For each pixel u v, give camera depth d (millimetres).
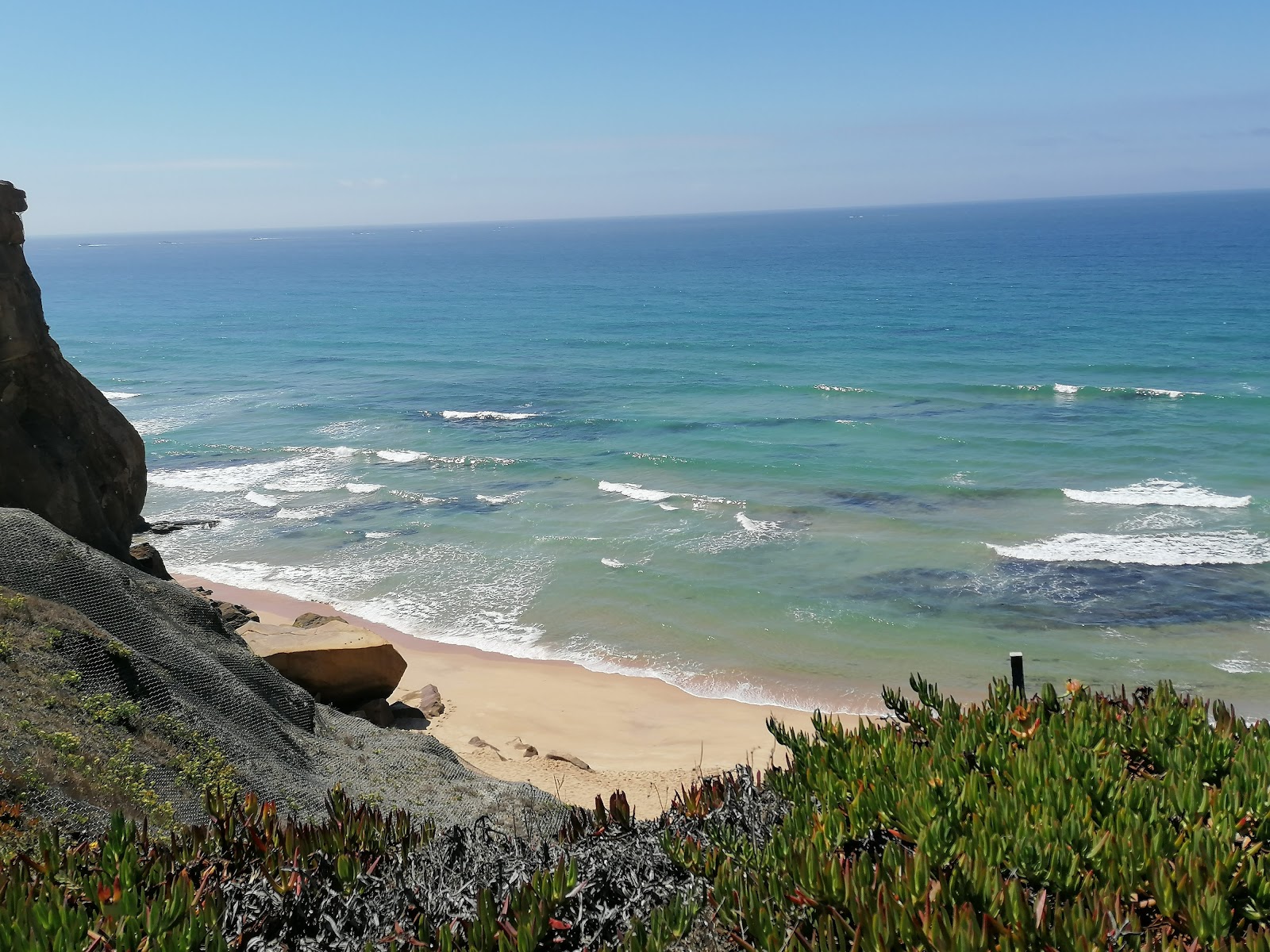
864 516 32875
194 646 11492
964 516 32719
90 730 8523
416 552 30828
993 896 4293
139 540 32375
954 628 24656
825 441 43312
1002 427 44406
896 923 4180
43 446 18047
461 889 4988
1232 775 5457
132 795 8039
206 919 4566
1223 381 52312
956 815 5199
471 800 10547
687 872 5266
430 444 44969
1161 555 28516
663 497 35594
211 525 33938
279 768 9875
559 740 18953
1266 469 36344
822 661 23203
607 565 29266
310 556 30797
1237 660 22516
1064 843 4785
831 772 5980
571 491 37062
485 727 19250
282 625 18688
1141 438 41250
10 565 10680
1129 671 22234
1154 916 4508
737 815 5883
